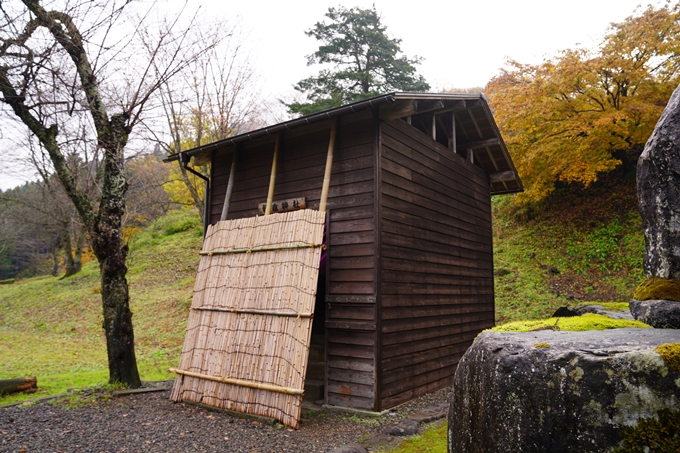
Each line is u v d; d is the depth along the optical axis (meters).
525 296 12.77
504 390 2.41
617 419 2.04
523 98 13.49
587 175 13.08
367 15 20.88
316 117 6.52
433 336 7.69
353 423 5.78
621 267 12.71
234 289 6.68
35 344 13.24
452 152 8.98
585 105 13.29
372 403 6.17
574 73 12.59
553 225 15.58
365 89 20.56
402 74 21.39
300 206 7.24
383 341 6.38
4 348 12.73
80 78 7.29
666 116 3.14
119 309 7.23
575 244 14.31
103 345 12.74
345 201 6.86
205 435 5.12
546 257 14.32
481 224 9.97
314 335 7.76
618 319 3.01
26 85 6.78
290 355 5.68
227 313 6.59
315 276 5.86
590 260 13.47
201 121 14.40
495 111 14.26
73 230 22.97
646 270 3.38
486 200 10.41
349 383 6.43
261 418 5.63
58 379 8.31
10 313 19.19
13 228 31.09
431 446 4.96
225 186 8.57
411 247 7.25
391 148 7.00
